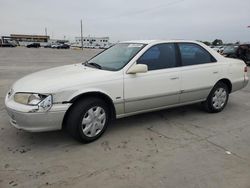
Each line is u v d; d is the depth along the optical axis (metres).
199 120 5.38
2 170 3.39
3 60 21.92
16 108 3.85
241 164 3.63
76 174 3.33
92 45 96.88
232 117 5.61
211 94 5.68
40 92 3.82
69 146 4.11
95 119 4.23
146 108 4.84
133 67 4.45
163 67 4.93
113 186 3.09
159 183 3.16
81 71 4.53
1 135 4.48
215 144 4.25
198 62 5.44
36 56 29.66
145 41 5.12
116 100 4.39
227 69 5.85
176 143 4.27
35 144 4.16
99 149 4.02
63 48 70.25
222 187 3.09
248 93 8.03
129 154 3.88
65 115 4.01
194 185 3.12
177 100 5.20
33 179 3.21
